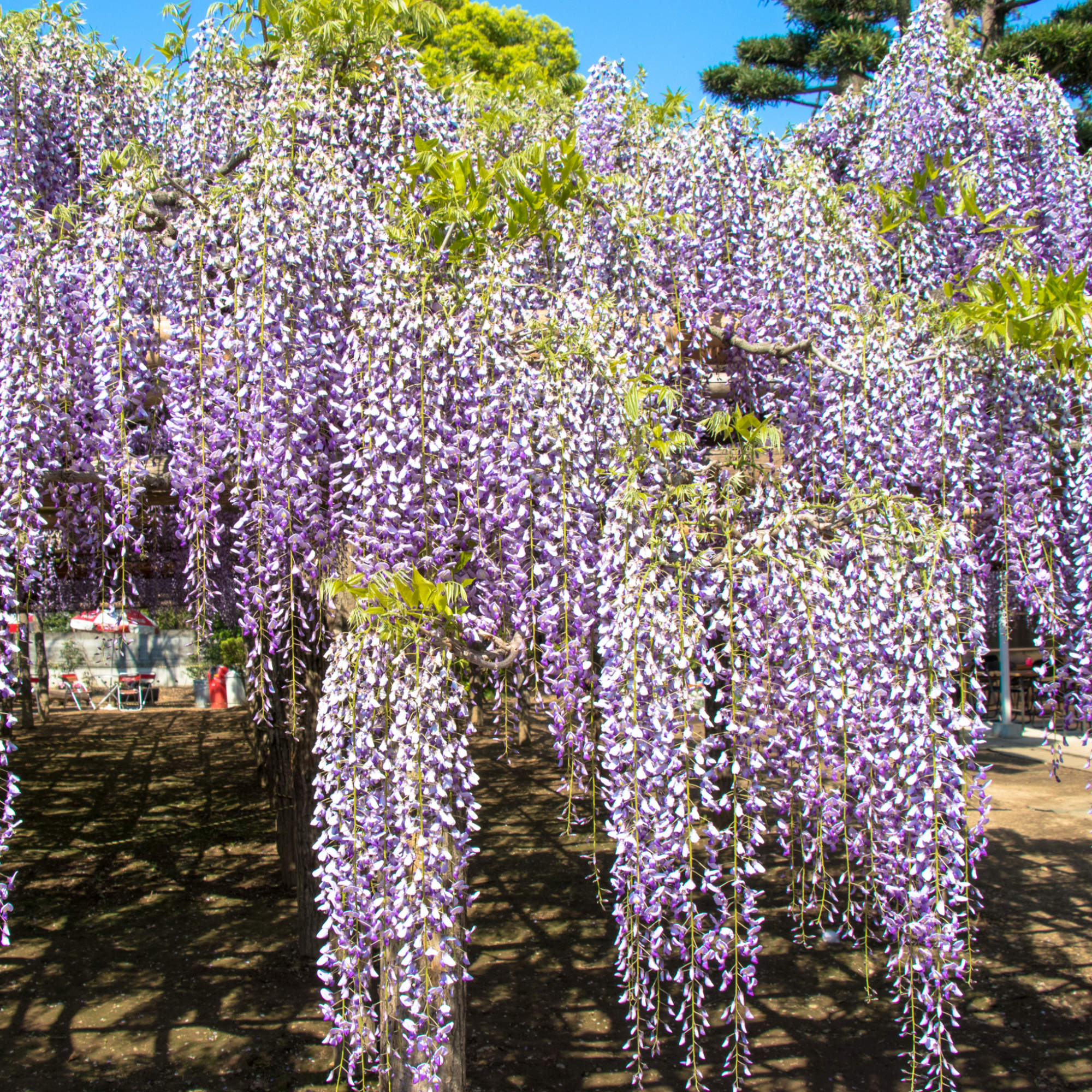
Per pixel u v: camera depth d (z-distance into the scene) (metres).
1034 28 10.90
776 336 3.61
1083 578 3.33
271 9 3.28
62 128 3.90
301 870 5.62
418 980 2.38
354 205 2.99
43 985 5.43
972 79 4.61
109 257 2.98
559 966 5.80
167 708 16.80
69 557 3.82
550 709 2.87
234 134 3.58
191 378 2.87
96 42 3.96
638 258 3.36
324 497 3.00
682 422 3.52
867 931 2.98
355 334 2.76
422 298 2.76
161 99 4.08
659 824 2.34
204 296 2.86
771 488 2.80
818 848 2.82
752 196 3.78
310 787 5.45
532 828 8.77
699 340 3.60
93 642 17.66
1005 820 8.59
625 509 2.51
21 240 3.24
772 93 14.04
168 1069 4.46
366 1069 2.74
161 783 10.70
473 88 4.21
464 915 3.11
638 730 2.36
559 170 3.47
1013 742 11.75
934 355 3.46
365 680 2.47
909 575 2.70
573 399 2.77
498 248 3.11
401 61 3.39
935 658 2.63
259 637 2.85
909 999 2.85
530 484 2.78
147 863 7.82
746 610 2.56
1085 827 8.34
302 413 2.74
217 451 2.85
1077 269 4.66
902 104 4.59
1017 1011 5.14
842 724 2.62
